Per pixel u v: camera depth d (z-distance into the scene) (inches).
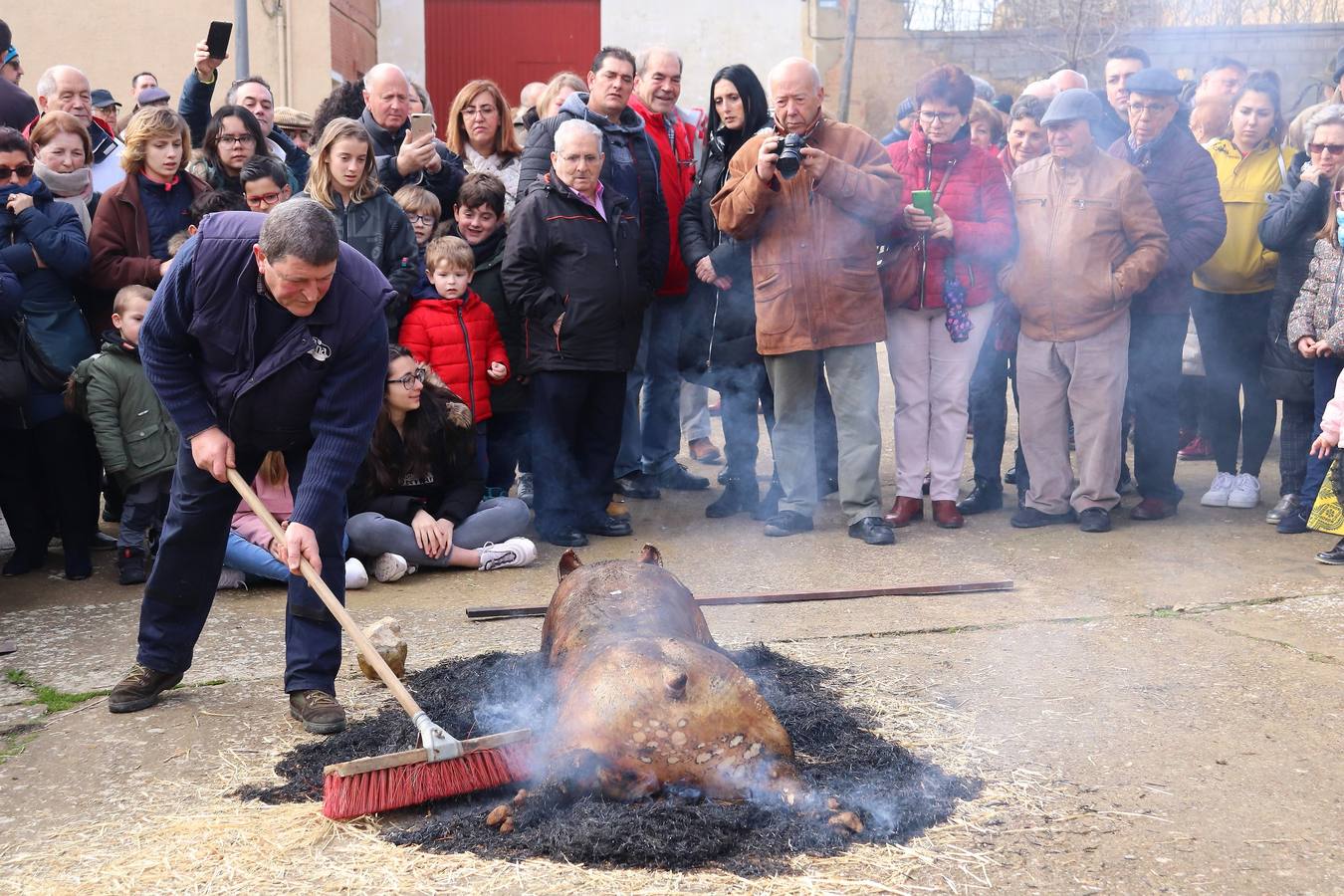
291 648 148.7
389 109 252.8
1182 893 105.4
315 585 136.6
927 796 122.1
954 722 143.4
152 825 120.5
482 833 114.7
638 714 115.6
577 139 226.1
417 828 116.7
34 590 211.5
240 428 143.3
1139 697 150.8
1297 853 112.3
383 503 219.1
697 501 271.6
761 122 245.3
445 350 232.7
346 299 138.0
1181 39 473.1
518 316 238.2
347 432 142.2
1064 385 238.7
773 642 174.1
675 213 266.1
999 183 235.5
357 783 118.0
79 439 217.8
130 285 219.1
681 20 555.2
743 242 240.1
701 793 116.5
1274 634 174.1
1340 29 451.2
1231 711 145.9
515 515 225.8
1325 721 142.5
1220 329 256.1
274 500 210.5
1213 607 187.9
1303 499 229.9
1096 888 106.1
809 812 115.0
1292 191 235.3
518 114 367.2
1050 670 161.0
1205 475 287.0
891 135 299.1
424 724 122.0
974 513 257.3
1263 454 257.3
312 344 136.6
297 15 496.1
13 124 248.7
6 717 152.7
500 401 245.3
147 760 137.6
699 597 195.0
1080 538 234.4
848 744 135.0
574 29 568.7
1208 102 270.1
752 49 554.6
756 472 283.7
